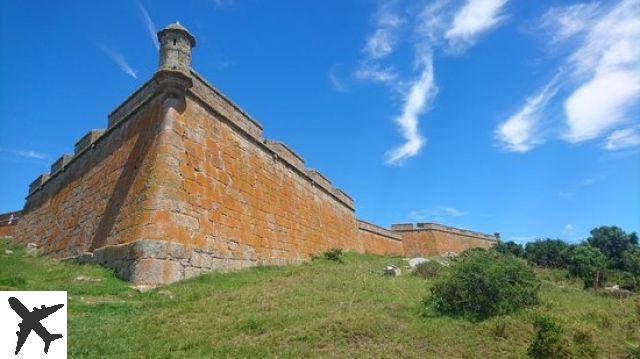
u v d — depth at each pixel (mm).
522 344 9430
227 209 18203
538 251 30109
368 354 8547
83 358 8219
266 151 23406
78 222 19984
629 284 21484
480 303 11242
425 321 10656
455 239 52000
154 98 17906
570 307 12703
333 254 24281
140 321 10422
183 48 17234
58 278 13961
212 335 9547
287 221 23797
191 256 15164
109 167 19359
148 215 14594
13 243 28031
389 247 44875
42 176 28703
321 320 10266
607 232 31047
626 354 9531
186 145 16734
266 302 12016
